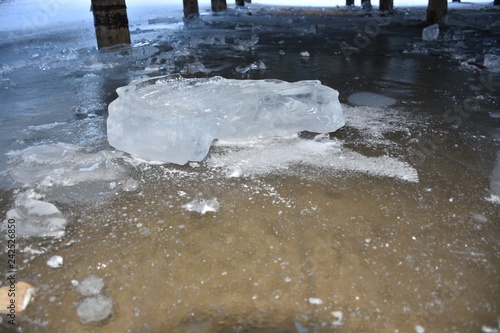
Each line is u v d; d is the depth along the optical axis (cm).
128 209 155
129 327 105
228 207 156
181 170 186
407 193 165
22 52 512
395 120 246
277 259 128
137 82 244
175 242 136
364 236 138
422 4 1270
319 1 1611
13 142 219
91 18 962
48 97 306
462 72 371
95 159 196
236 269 124
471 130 230
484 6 1127
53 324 106
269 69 389
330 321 107
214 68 396
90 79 363
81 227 145
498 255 130
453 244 135
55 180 177
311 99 223
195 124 187
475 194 164
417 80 342
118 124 204
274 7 1222
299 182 173
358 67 397
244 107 211
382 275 122
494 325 106
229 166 188
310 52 486
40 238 139
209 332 104
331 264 126
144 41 578
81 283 119
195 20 804
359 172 182
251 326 105
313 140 216
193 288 117
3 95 313
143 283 119
